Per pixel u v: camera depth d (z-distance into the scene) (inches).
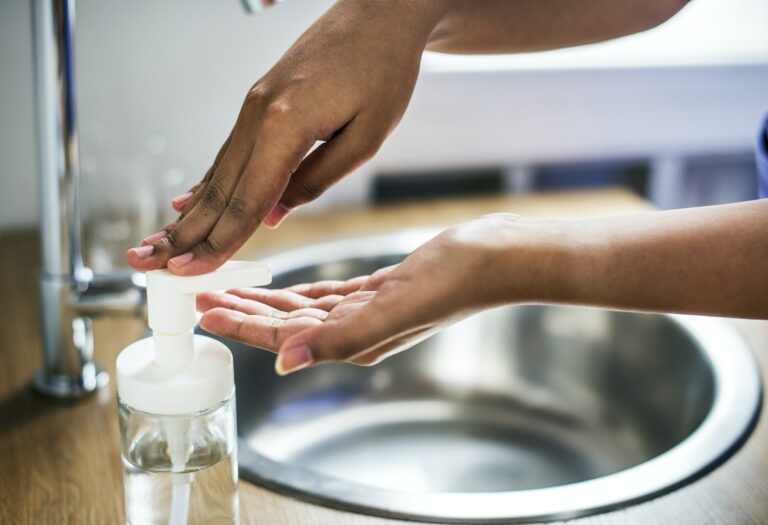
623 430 40.3
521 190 57.2
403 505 28.1
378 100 26.1
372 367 43.8
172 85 46.5
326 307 26.7
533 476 38.8
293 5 47.2
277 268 41.3
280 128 24.8
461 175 55.6
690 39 64.1
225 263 24.8
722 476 29.2
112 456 30.5
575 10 30.2
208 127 48.1
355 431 41.7
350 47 25.8
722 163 61.8
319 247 44.1
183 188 48.6
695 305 24.6
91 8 43.7
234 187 24.9
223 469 25.4
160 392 23.5
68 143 31.8
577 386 42.7
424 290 23.0
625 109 56.6
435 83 51.6
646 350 39.7
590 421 41.4
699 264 24.1
